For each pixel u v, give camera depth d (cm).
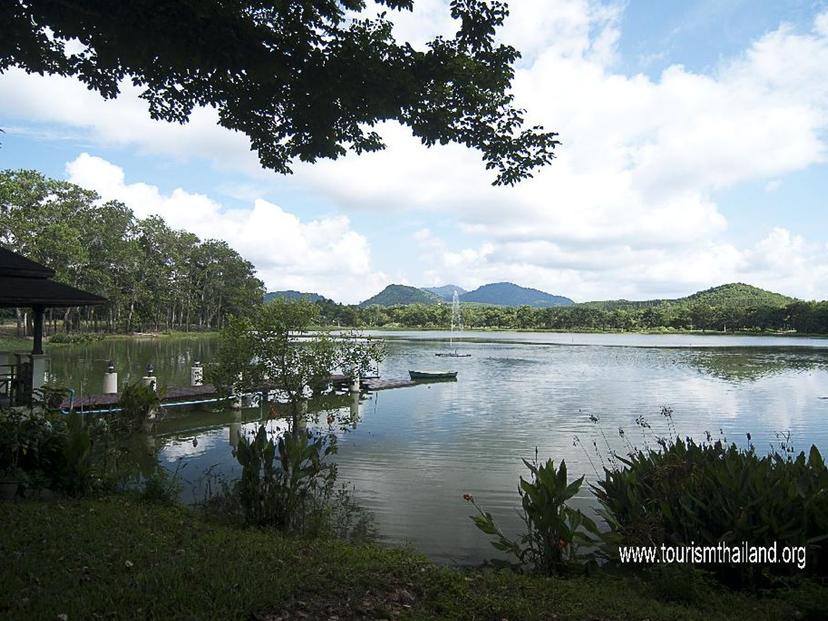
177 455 1182
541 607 430
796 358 4328
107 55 604
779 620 441
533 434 1440
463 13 640
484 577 506
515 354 4781
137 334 6331
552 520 580
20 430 709
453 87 670
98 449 885
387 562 507
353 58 610
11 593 379
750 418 1706
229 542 531
